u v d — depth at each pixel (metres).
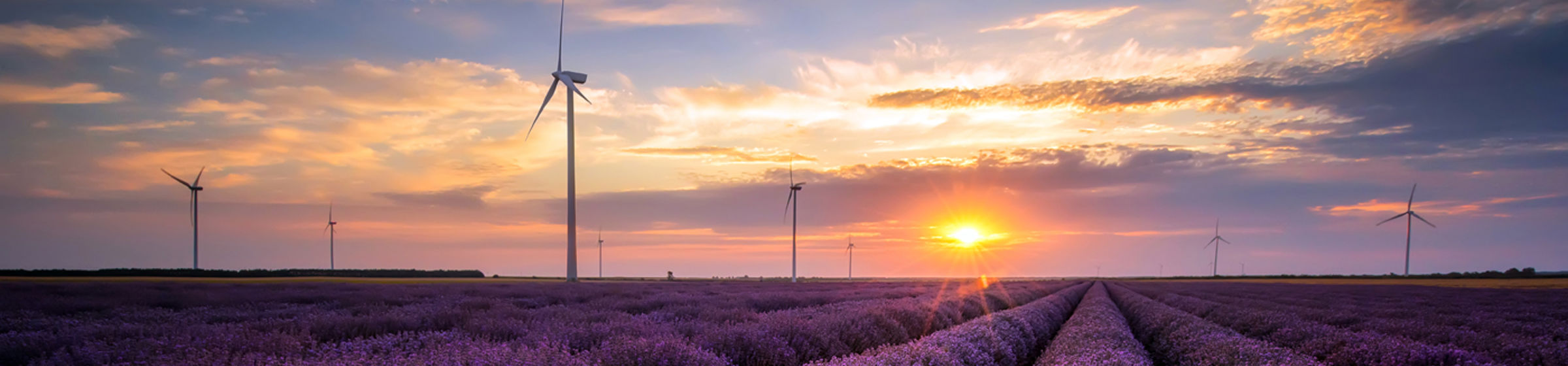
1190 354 13.06
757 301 27.55
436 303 22.80
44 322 14.13
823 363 9.86
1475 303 36.59
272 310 19.72
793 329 12.52
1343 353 12.67
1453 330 17.61
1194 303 33.19
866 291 43.09
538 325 13.70
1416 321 22.02
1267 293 53.38
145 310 19.11
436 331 13.35
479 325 13.46
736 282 84.38
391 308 20.47
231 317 17.33
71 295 23.67
